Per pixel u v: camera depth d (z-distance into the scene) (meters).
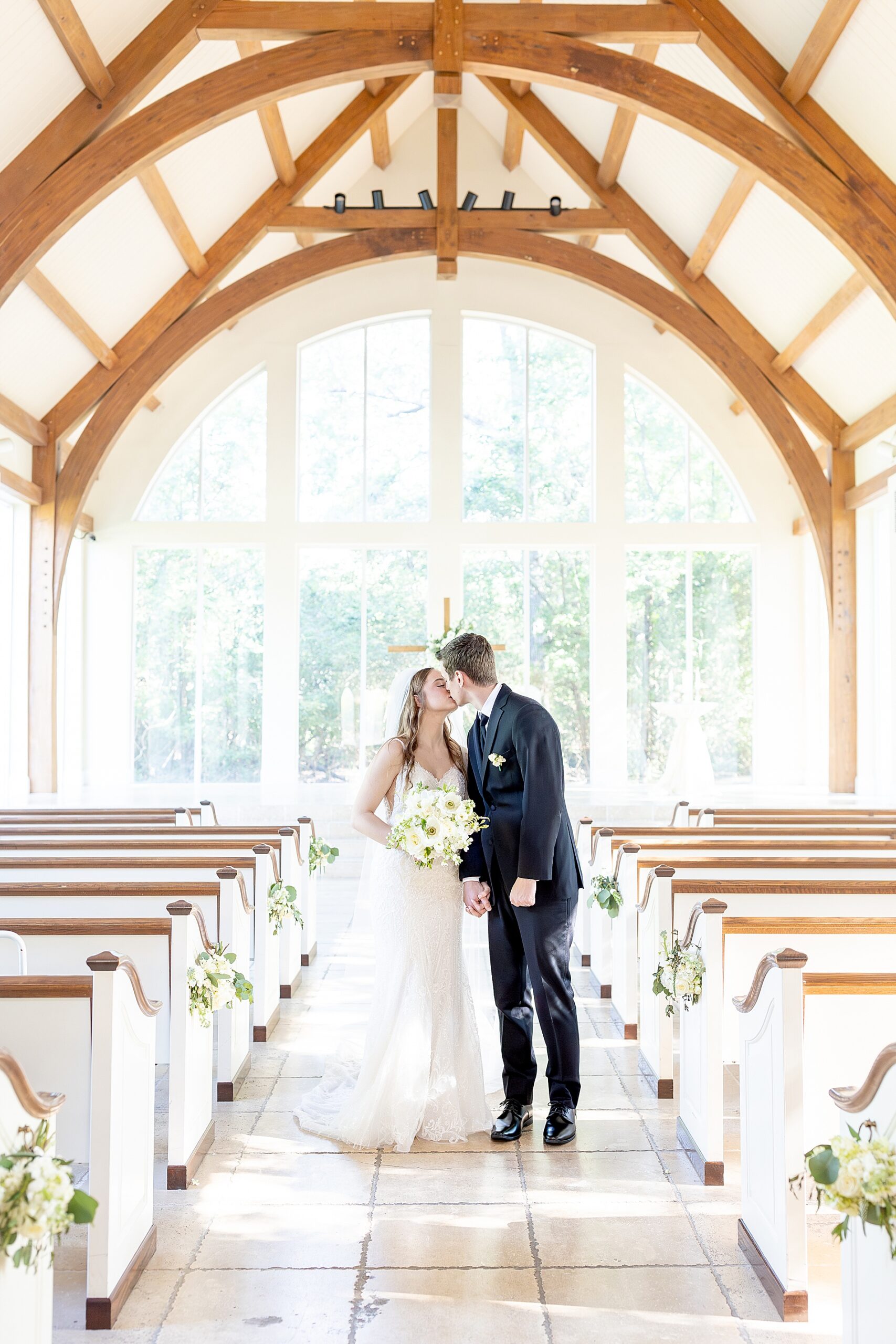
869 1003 2.61
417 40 7.02
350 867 8.81
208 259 9.76
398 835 3.05
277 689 11.34
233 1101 3.52
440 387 11.45
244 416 11.59
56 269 8.37
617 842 4.96
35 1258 1.77
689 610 11.64
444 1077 3.21
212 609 11.57
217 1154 3.08
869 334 8.81
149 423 11.47
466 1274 2.40
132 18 6.71
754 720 11.60
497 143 11.66
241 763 11.49
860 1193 1.75
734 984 3.52
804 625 11.59
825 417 10.12
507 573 11.58
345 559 11.55
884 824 5.89
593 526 11.45
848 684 10.12
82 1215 1.75
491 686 3.20
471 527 11.41
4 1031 2.55
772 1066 2.36
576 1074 3.22
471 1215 2.69
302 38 7.00
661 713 11.39
